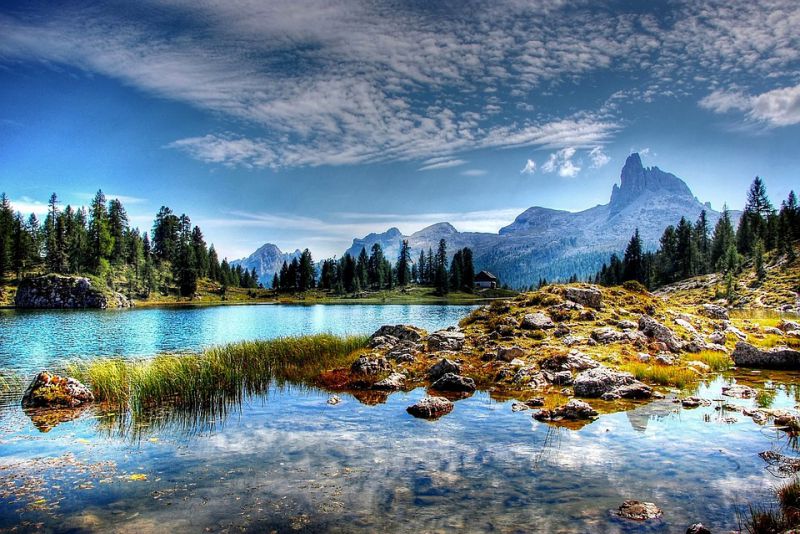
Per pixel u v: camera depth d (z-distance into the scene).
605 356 26.06
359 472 12.35
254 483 11.72
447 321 82.75
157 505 10.52
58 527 9.51
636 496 10.50
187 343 50.88
